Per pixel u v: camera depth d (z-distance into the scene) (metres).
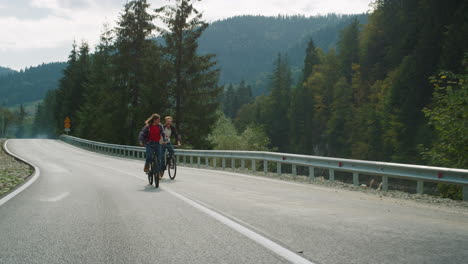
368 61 60.72
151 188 10.18
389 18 55.16
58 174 15.25
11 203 7.39
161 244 4.29
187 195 8.66
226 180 12.77
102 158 29.17
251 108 113.38
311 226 5.26
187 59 37.81
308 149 77.75
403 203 7.91
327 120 73.12
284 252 3.93
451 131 14.30
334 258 3.72
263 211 6.50
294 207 6.97
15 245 4.24
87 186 10.66
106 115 45.31
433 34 39.94
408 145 39.91
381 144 48.62
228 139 56.41
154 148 10.95
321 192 9.60
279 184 11.56
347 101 63.56
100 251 4.00
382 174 10.59
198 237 4.61
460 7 37.38
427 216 6.24
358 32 70.06
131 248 4.12
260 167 49.34
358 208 6.98
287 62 108.00
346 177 52.34
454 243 4.34
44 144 50.22
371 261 3.63
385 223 5.51
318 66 82.38
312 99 79.56
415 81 40.22
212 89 38.69
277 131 91.88
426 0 42.44
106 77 46.28
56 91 82.06
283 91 95.31
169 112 39.81
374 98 54.09
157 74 38.34
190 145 39.59
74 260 3.69
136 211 6.47
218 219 5.75
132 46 42.38
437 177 9.20
